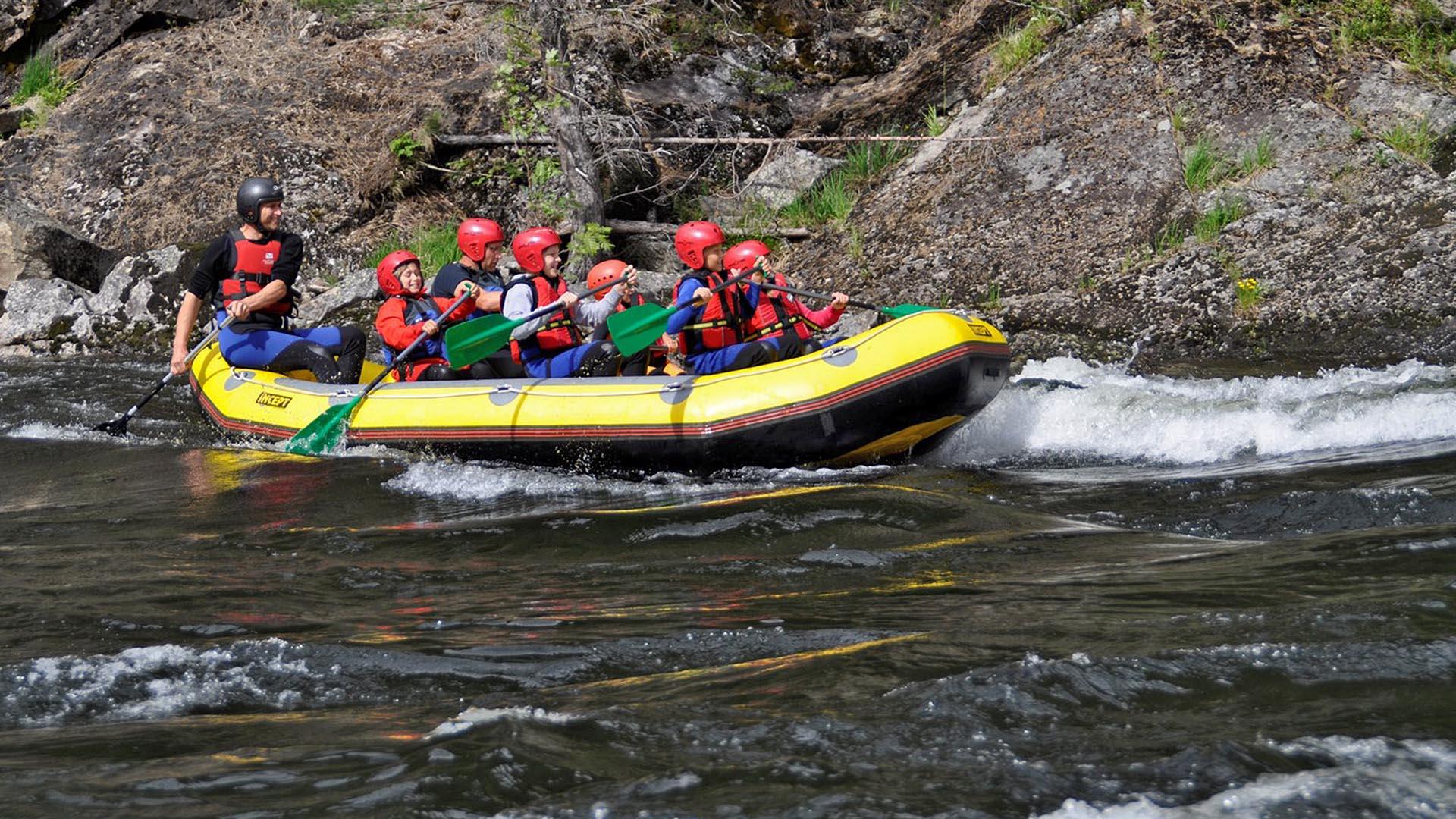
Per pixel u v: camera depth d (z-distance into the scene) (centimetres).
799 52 2481
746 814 440
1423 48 2009
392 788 465
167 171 2403
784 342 1241
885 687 555
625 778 470
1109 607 657
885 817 437
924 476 1119
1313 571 697
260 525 984
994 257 1888
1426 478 927
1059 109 2055
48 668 634
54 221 2206
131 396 1667
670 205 2272
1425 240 1653
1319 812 431
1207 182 1859
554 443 1205
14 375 1802
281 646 661
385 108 2447
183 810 457
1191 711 514
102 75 2628
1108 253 1820
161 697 595
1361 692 520
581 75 2292
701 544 870
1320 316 1598
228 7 2698
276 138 2411
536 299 1312
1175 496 959
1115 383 1445
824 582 761
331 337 1448
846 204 2139
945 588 725
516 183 2283
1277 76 1955
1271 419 1164
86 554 900
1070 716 514
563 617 709
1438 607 610
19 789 480
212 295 1488
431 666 629
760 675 584
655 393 1184
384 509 1036
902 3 2531
